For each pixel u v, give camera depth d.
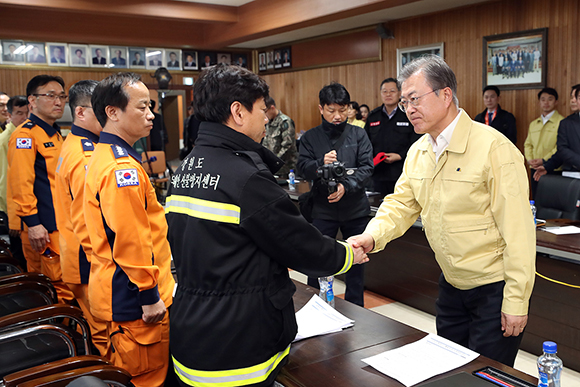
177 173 1.44
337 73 8.98
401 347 1.56
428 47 7.30
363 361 1.49
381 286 4.07
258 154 1.38
